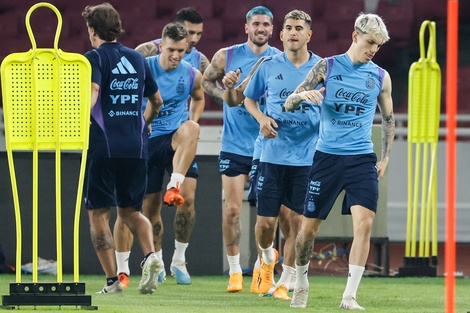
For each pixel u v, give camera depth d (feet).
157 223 95.50
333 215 109.40
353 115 65.72
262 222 80.02
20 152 103.14
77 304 60.13
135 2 179.52
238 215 87.81
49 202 103.86
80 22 178.09
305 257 68.18
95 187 74.33
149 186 94.53
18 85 58.03
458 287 96.58
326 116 66.18
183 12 99.76
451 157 43.91
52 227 103.86
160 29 176.86
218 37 176.55
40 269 103.86
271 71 78.74
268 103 79.46
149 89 76.43
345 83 65.57
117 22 73.72
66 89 58.49
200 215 105.09
